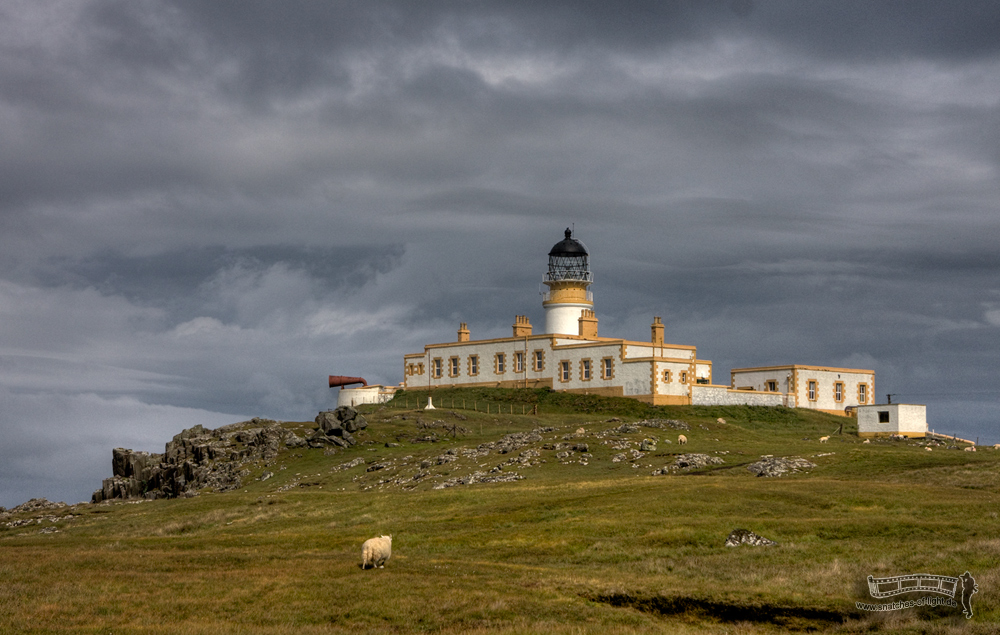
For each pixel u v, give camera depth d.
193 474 114.69
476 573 47.59
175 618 39.00
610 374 139.62
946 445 107.62
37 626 37.06
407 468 101.25
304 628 37.12
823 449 94.69
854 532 57.09
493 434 120.88
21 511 106.31
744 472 84.06
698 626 39.56
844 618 39.28
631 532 59.06
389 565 50.06
